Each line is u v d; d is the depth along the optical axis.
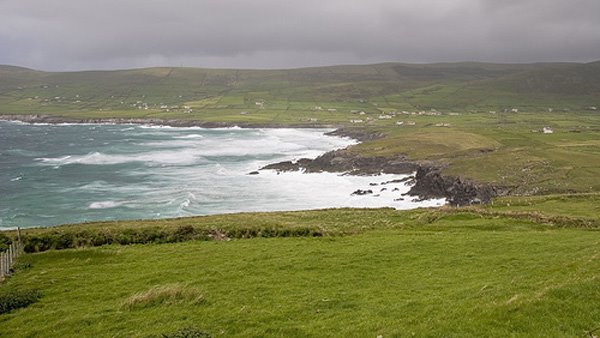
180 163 149.00
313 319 22.06
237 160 157.38
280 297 25.72
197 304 25.14
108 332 22.14
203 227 47.91
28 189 108.00
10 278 33.56
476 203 92.69
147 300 25.83
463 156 136.50
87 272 34.16
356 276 29.75
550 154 120.06
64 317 24.95
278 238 44.38
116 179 120.62
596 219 50.44
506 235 41.00
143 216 84.56
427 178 110.94
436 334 17.36
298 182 118.62
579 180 95.38
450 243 37.94
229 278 30.34
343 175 128.50
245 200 98.19
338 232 46.81
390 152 148.62
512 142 161.50
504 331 16.73
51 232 46.47
